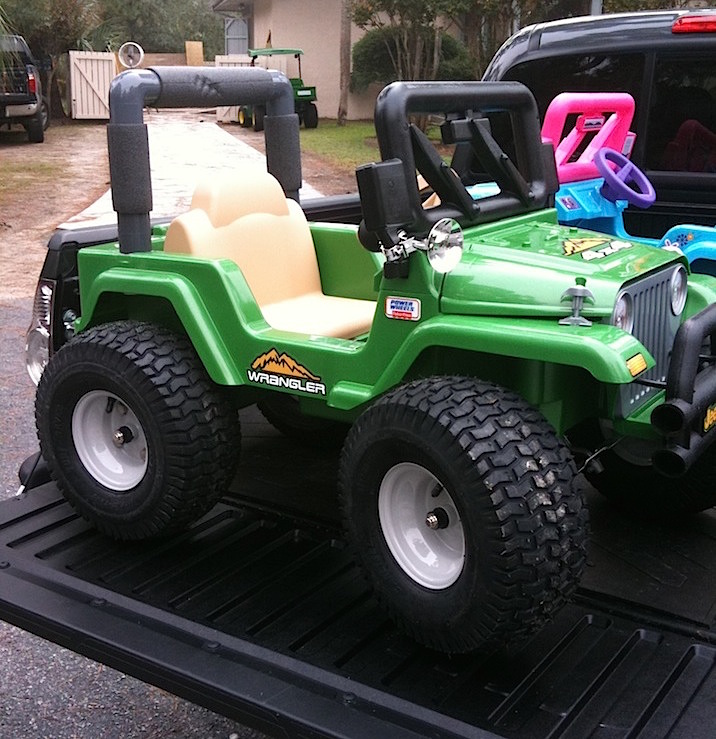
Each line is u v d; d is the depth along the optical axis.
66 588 2.67
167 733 3.02
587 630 2.46
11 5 23.12
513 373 2.48
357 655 2.37
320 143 20.25
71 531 3.06
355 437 2.42
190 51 37.47
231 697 2.18
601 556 2.86
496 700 2.17
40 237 11.00
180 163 16.20
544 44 5.28
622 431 2.63
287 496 3.32
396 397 2.33
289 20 26.91
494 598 2.18
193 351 2.89
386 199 2.39
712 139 4.82
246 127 24.72
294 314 3.19
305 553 2.90
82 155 18.39
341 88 24.50
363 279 3.44
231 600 2.62
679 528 3.06
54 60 26.31
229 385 2.83
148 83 2.98
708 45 4.73
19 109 19.52
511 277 2.40
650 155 5.00
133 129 2.96
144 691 3.23
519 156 3.09
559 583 2.21
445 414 2.23
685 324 2.26
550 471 2.20
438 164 2.61
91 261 3.11
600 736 2.04
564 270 2.44
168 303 3.04
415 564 2.39
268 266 3.31
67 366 2.93
